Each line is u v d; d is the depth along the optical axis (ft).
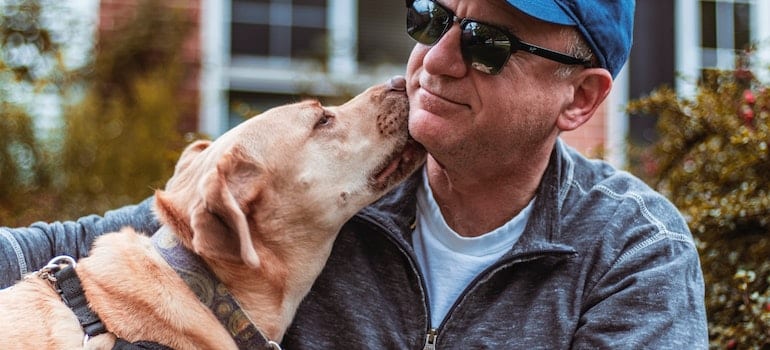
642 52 23.86
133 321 8.14
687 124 13.51
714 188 12.33
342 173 9.17
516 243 8.89
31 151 19.03
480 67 8.46
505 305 8.72
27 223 17.46
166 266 8.43
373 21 24.25
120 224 9.84
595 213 9.09
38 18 20.97
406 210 9.40
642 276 8.46
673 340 8.07
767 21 24.32
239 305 8.50
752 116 12.44
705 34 24.17
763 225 11.49
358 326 8.81
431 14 8.79
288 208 8.91
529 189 9.14
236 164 8.71
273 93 23.86
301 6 24.09
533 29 8.57
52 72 20.53
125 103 20.76
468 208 9.16
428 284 9.20
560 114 9.14
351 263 9.18
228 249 8.21
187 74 22.59
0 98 19.31
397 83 9.59
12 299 8.41
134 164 18.66
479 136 8.62
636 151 16.22
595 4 8.80
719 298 11.27
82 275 8.53
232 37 23.76
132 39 21.79
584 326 8.39
